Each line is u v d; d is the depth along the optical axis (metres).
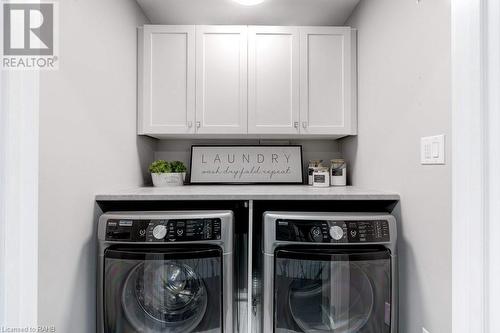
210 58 1.97
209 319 1.28
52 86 1.06
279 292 1.29
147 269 1.27
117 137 1.64
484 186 0.88
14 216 0.85
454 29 0.98
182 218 1.31
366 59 1.83
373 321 1.28
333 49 1.99
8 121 0.85
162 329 1.28
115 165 1.62
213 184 2.25
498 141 0.86
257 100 1.98
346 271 1.27
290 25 2.23
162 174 2.02
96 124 1.40
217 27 1.97
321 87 1.99
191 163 2.27
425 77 1.20
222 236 1.31
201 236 1.29
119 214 1.33
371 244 1.29
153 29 1.95
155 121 1.95
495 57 0.87
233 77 1.98
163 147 2.35
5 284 0.83
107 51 1.51
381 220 1.32
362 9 1.89
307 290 1.28
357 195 1.44
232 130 1.97
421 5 1.23
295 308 1.29
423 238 1.21
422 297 1.22
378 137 1.66
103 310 1.28
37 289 0.94
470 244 0.92
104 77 1.48
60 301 1.11
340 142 2.35
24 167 0.88
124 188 1.75
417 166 1.26
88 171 1.32
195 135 2.06
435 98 1.14
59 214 1.10
